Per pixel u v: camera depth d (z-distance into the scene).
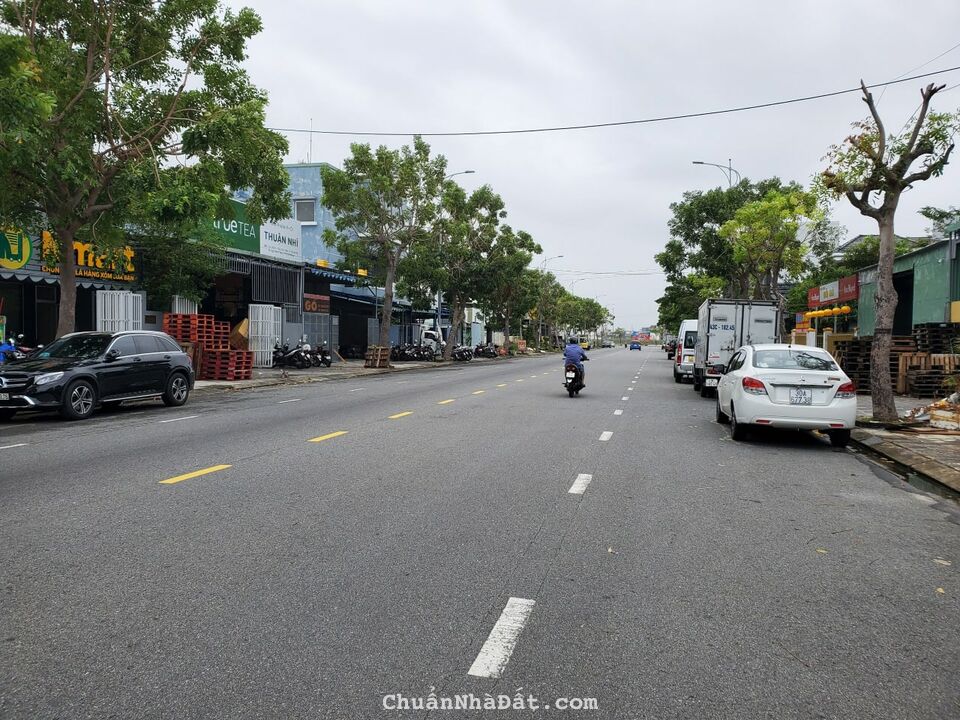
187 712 3.01
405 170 34.62
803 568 5.00
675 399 19.28
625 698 3.19
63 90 14.33
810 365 11.28
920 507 6.98
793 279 33.19
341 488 7.18
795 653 3.66
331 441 10.29
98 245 19.69
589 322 132.00
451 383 23.84
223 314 32.25
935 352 20.56
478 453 9.47
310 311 36.66
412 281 37.59
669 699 3.19
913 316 24.92
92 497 6.67
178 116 16.05
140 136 15.02
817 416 10.66
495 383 23.88
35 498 6.61
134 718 2.96
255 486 7.22
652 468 8.77
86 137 15.20
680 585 4.62
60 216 15.22
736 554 5.30
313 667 3.41
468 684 3.29
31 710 3.01
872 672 3.46
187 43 16.06
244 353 24.19
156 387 14.99
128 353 14.44
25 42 11.48
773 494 7.44
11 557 4.91
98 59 15.49
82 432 11.19
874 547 5.54
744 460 9.55
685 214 38.94
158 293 24.22
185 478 7.57
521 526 5.94
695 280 40.50
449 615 4.05
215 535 5.48
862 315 28.80
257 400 17.14
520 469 8.44
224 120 14.62
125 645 3.61
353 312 45.75
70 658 3.47
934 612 4.23
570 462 9.02
